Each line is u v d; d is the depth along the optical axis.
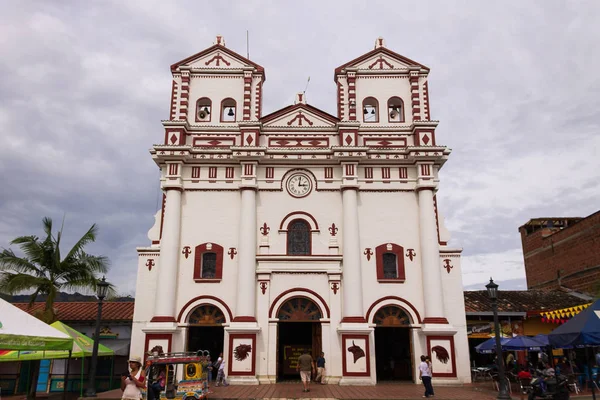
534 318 32.56
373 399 21.45
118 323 31.11
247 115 31.55
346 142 30.53
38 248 28.38
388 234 29.38
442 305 27.89
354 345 26.92
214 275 28.84
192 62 32.66
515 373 26.47
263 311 27.89
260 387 25.31
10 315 16.61
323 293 28.27
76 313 32.44
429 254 28.50
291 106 32.03
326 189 30.09
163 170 30.19
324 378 26.70
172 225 28.86
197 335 30.30
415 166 30.38
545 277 46.53
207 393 20.52
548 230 47.62
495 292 21.88
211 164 30.36
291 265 28.53
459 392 24.09
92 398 21.84
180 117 31.41
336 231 29.44
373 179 30.19
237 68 32.47
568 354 30.28
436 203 30.25
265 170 30.36
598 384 25.34
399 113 32.88
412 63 32.62
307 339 31.83
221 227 29.44
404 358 30.64
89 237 29.47
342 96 32.16
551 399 19.09
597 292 31.44
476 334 32.12
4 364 29.84
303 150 30.23
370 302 28.23
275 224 29.53
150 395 18.11
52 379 29.70
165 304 27.56
